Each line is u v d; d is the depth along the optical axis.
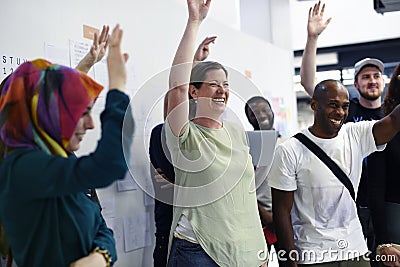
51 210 1.21
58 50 2.01
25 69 1.22
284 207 2.01
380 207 2.21
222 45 3.24
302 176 1.99
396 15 5.79
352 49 6.16
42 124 1.18
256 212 1.92
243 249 1.80
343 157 2.00
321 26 2.79
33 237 1.21
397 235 2.21
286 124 4.21
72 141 1.24
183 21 2.85
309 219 1.98
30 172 1.13
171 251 1.86
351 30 5.97
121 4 2.36
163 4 2.67
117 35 1.23
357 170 2.03
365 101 3.00
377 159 2.21
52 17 1.99
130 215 2.34
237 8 4.20
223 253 1.77
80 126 1.23
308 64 2.79
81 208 1.28
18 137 1.18
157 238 2.29
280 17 4.57
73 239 1.24
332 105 1.98
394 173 2.19
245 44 3.57
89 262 1.23
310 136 2.04
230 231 1.78
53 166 1.13
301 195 2.01
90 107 1.25
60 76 1.18
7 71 1.77
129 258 2.34
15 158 1.16
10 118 1.18
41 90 1.17
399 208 2.20
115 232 2.25
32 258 1.23
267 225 2.33
